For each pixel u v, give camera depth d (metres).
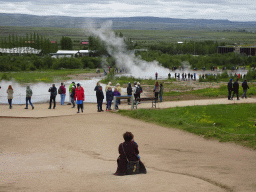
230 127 15.76
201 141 13.80
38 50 164.12
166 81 52.81
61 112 21.61
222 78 61.09
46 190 5.76
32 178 6.91
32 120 18.86
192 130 15.78
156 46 181.75
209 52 177.62
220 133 14.70
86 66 105.75
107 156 10.86
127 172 7.45
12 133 15.33
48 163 9.33
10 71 85.75
